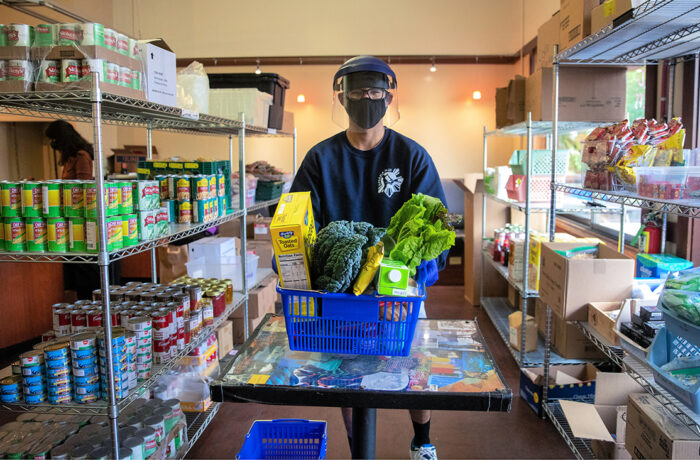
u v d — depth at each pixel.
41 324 3.81
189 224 2.51
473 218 4.87
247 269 3.40
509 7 6.47
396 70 6.73
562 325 3.16
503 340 3.87
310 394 1.08
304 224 1.21
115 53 1.83
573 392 2.75
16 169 5.88
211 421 2.79
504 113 4.25
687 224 2.65
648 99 2.96
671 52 2.48
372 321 1.18
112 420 1.78
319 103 6.87
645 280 2.31
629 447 1.87
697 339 1.46
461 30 6.54
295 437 2.09
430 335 1.39
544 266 2.57
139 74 1.98
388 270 1.13
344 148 1.89
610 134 2.19
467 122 6.75
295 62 6.73
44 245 1.78
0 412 2.82
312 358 1.24
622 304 2.00
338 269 1.13
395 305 1.17
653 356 1.67
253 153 6.95
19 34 1.72
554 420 2.59
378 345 1.21
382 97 1.76
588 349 3.12
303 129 6.91
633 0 1.86
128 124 3.02
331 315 1.19
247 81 3.93
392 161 1.87
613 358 1.96
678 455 1.56
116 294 2.43
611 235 4.12
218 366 2.87
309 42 6.68
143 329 2.03
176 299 2.37
